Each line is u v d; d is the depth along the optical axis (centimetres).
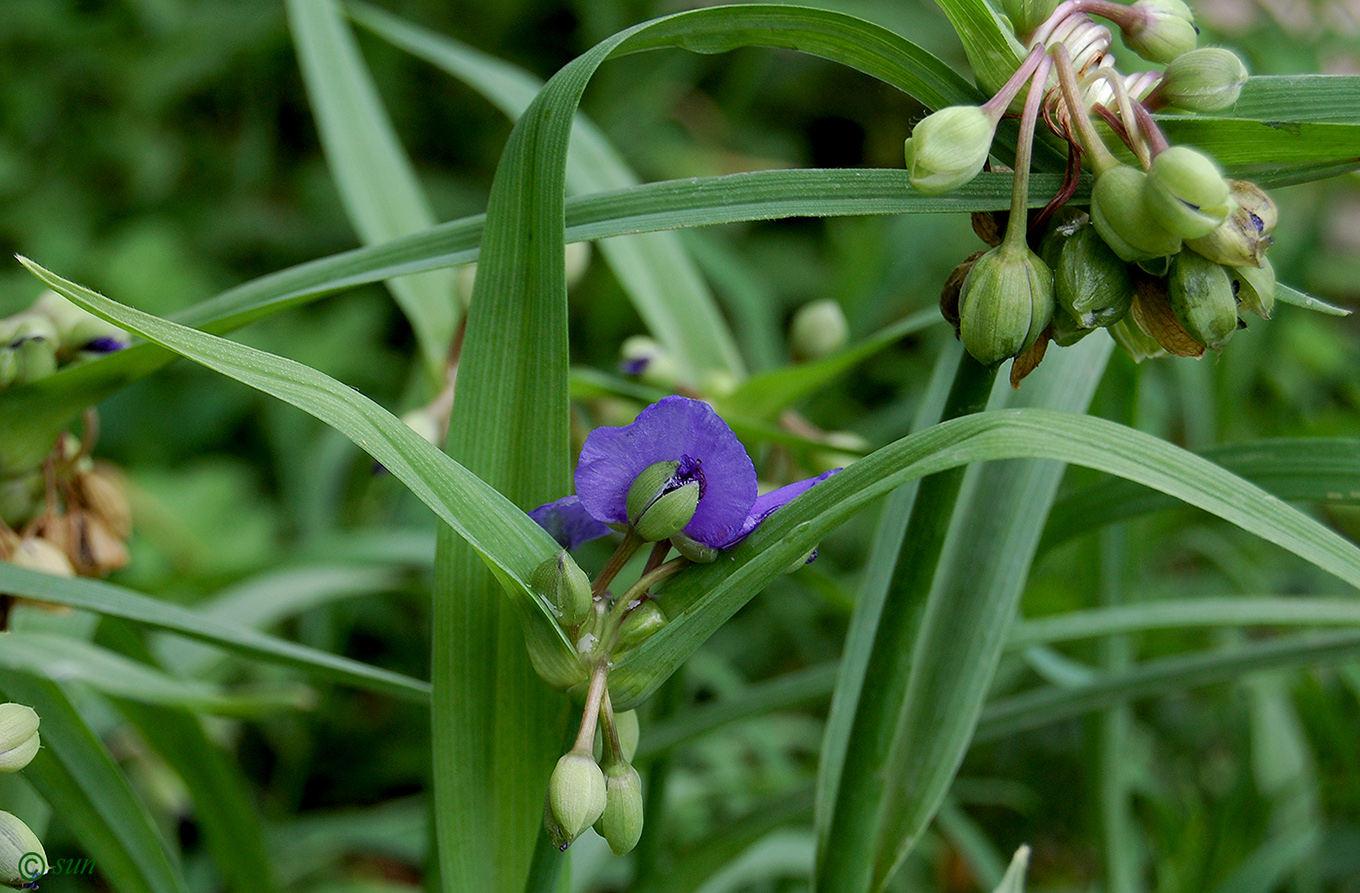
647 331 97
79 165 104
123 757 64
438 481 34
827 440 50
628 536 35
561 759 34
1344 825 69
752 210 36
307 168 112
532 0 115
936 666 41
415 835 66
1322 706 60
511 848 38
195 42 106
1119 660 52
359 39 110
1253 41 80
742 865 57
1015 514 41
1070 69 34
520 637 37
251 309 39
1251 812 60
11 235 96
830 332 51
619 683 34
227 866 46
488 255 36
